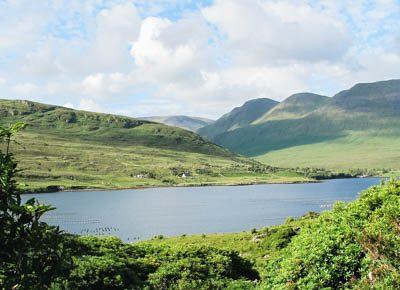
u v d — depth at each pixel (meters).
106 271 25.94
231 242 65.69
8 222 7.31
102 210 185.00
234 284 28.59
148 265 30.44
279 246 53.41
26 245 7.35
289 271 20.08
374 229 16.56
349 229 19.55
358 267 18.45
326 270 18.84
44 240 7.56
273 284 21.03
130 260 30.42
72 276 24.05
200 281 28.52
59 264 7.66
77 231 129.62
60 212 178.00
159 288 27.64
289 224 74.00
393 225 16.00
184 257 32.41
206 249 34.00
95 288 25.16
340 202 24.56
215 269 31.28
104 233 125.88
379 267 14.41
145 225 142.50
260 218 153.75
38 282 7.38
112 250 30.94
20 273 7.23
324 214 23.78
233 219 152.88
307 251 20.34
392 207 19.12
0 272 7.20
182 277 29.11
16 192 7.50
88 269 25.30
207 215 166.00
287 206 191.62
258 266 41.25
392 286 13.41
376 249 14.59
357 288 15.68
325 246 19.52
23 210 7.39
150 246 34.56
